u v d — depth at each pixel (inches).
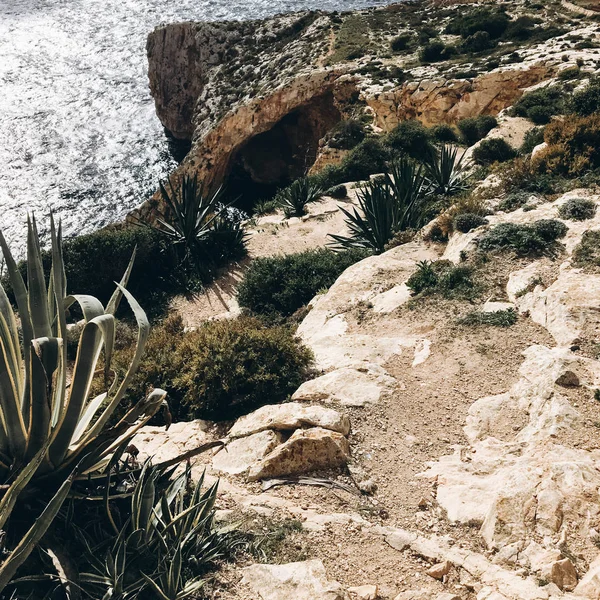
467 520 327.3
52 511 222.1
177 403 469.7
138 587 247.9
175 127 2952.8
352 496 345.1
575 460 346.9
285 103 2190.0
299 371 468.8
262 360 460.4
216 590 265.6
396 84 1962.4
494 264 573.0
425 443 392.2
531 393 413.4
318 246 946.7
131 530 276.2
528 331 485.4
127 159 2829.7
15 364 267.9
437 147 1547.7
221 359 448.1
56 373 277.6
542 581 279.3
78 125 3129.9
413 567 294.0
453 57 2166.6
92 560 257.4
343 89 2102.6
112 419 445.1
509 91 1761.8
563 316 475.2
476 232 628.4
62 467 272.2
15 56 4020.7
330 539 304.7
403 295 574.6
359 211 1116.5
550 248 573.0
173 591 251.9
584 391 403.5
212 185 2305.6
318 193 1203.9
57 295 268.4
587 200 628.1
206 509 289.3
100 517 277.9
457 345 482.6
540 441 370.6
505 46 2128.4
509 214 665.0
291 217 1134.4
